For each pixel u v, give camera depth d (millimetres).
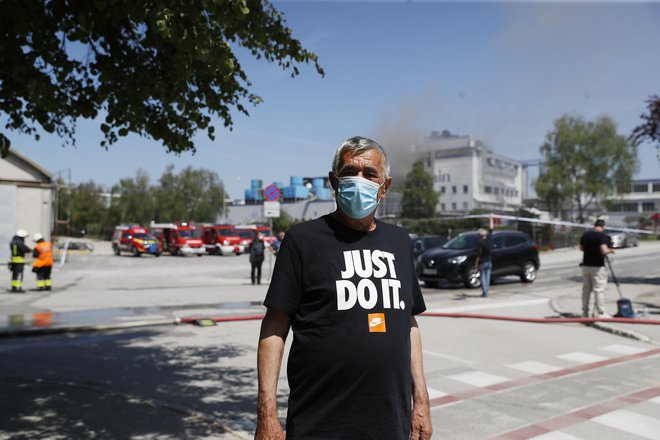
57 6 4941
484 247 14766
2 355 7555
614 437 4559
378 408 2076
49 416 4840
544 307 12664
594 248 10469
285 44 5242
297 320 2180
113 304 13258
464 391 5934
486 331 9562
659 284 16547
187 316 11078
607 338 9000
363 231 2281
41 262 16719
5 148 5098
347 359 2068
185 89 5723
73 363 7066
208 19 4410
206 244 45812
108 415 4879
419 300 2418
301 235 2225
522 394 5809
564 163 55469
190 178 75562
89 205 76375
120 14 4438
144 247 41281
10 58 4898
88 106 5895
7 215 29484
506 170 101062
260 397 2141
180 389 5848
